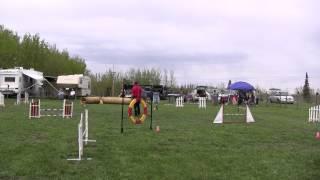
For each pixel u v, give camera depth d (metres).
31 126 20.05
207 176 9.96
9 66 65.81
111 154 12.63
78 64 82.75
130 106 23.17
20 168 10.41
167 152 13.19
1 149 13.09
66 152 12.77
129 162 11.45
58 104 41.09
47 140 15.37
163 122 24.20
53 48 78.12
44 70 72.62
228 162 11.71
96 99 46.00
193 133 18.48
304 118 31.77
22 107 35.09
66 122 22.48
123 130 19.11
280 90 75.00
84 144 14.41
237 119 28.39
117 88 80.19
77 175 9.85
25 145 14.01
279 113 38.09
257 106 53.19
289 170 10.80
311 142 16.61
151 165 11.09
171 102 57.78
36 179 9.48
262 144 15.66
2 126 19.77
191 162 11.58
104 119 25.03
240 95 54.25
